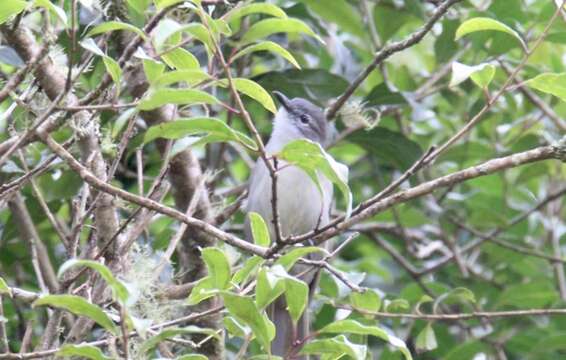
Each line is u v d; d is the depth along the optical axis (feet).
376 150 40.83
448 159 44.29
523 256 44.39
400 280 45.57
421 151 40.06
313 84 39.88
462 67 22.62
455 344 41.83
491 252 44.80
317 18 43.14
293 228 38.99
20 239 36.73
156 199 29.81
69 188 36.65
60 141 35.32
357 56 47.52
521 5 40.19
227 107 21.56
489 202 45.57
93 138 27.45
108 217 27.55
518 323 44.21
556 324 41.55
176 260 37.68
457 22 40.63
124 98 34.73
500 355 40.75
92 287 26.63
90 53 28.63
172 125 21.84
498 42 39.55
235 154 45.62
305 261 24.81
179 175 33.91
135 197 23.08
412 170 24.52
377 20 42.39
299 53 41.37
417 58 47.65
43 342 25.46
